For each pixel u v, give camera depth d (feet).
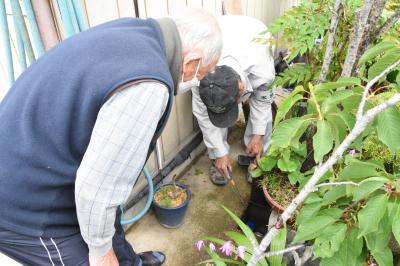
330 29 3.48
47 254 3.32
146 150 2.50
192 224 6.23
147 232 6.11
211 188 7.02
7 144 2.66
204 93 4.42
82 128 2.53
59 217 3.13
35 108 2.53
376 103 2.07
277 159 4.98
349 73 3.30
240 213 6.38
